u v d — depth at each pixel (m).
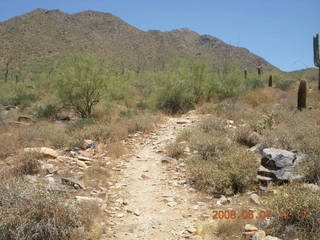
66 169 6.50
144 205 5.11
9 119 13.23
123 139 9.74
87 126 9.88
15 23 107.19
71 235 3.77
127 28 144.12
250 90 20.69
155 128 11.51
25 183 4.40
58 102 15.55
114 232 4.17
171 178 6.38
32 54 82.81
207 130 9.88
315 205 3.80
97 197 5.27
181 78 17.14
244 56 95.31
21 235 3.58
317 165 5.45
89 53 14.58
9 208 3.82
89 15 146.75
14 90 24.78
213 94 19.16
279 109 12.98
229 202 5.07
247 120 11.59
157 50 119.56
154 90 17.53
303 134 7.89
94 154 7.93
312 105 14.05
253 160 6.21
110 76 14.66
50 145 8.56
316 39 14.13
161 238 4.02
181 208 4.96
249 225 3.98
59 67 14.38
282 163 5.85
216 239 3.90
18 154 7.29
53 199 3.99
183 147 8.08
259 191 5.28
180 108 16.28
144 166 7.22
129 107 17.78
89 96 14.05
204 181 5.74
